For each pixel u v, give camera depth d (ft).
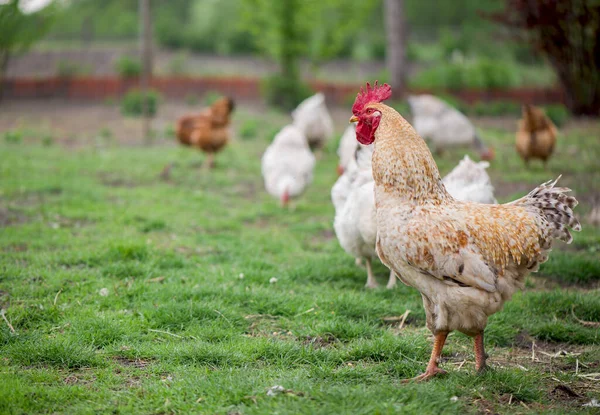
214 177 42.86
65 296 20.42
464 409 14.02
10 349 16.48
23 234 27.25
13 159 45.44
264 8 79.71
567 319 20.42
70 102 86.43
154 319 18.97
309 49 83.10
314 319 19.71
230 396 14.20
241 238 28.73
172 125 66.74
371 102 16.38
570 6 63.46
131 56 111.14
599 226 31.24
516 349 18.57
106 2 153.07
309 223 32.12
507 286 14.93
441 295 14.78
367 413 13.10
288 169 35.40
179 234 28.96
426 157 15.20
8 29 59.21
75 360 16.17
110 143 56.44
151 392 14.55
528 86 97.30
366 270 24.94
